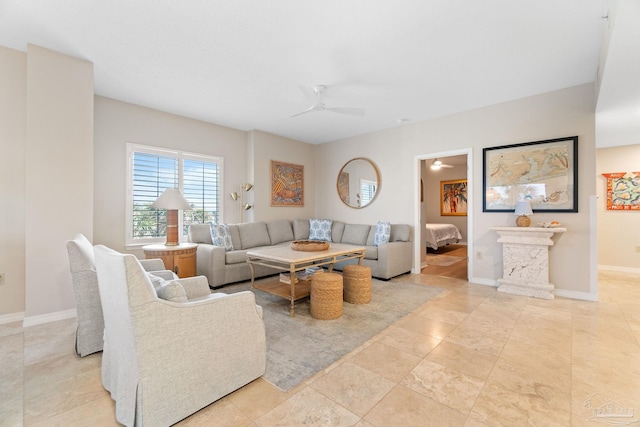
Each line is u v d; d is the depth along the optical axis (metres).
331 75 3.11
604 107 2.99
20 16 2.19
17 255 2.76
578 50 2.61
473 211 4.16
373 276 4.45
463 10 2.09
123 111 3.84
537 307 3.13
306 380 1.81
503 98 3.76
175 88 3.44
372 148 5.40
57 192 2.69
